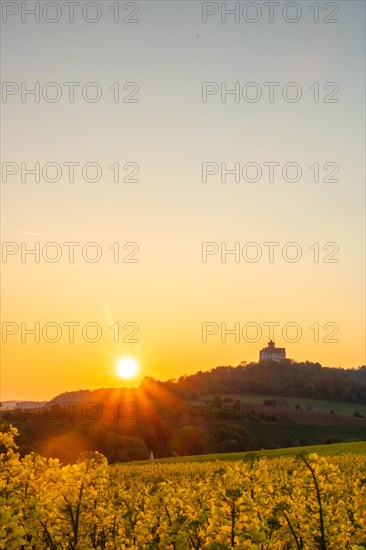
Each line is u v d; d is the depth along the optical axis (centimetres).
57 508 1205
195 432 12225
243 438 12850
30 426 9975
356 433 13775
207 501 1352
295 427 14100
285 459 5062
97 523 1325
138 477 4706
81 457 1224
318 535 1165
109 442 10762
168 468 5891
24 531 1030
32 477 1204
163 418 13125
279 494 1293
